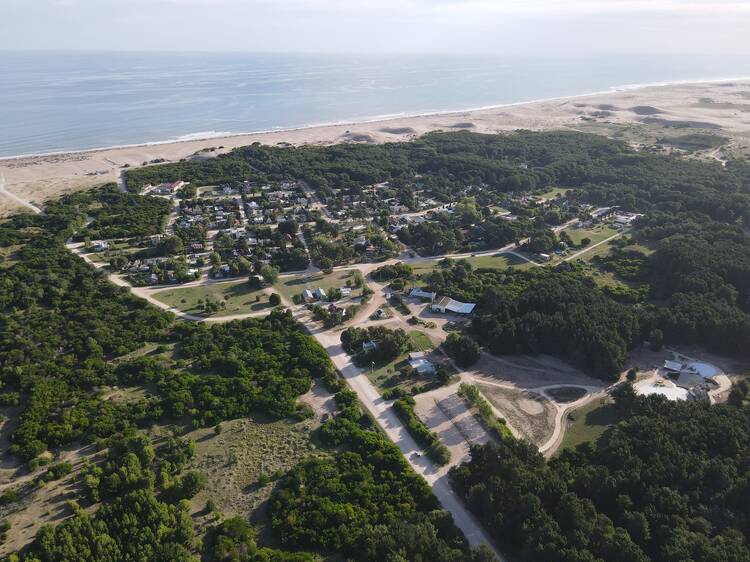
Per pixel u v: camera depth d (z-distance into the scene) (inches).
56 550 3302.2
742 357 5831.7
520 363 5782.5
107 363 5477.4
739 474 3907.5
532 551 3319.4
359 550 3430.1
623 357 5561.0
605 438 4630.9
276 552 3371.1
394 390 5187.0
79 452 4360.2
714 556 3157.0
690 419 4419.3
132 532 3462.1
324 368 5423.2
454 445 4544.8
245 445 4456.2
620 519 3565.5
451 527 3617.1
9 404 4849.9
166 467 4106.8
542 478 3831.2
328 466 4173.2
